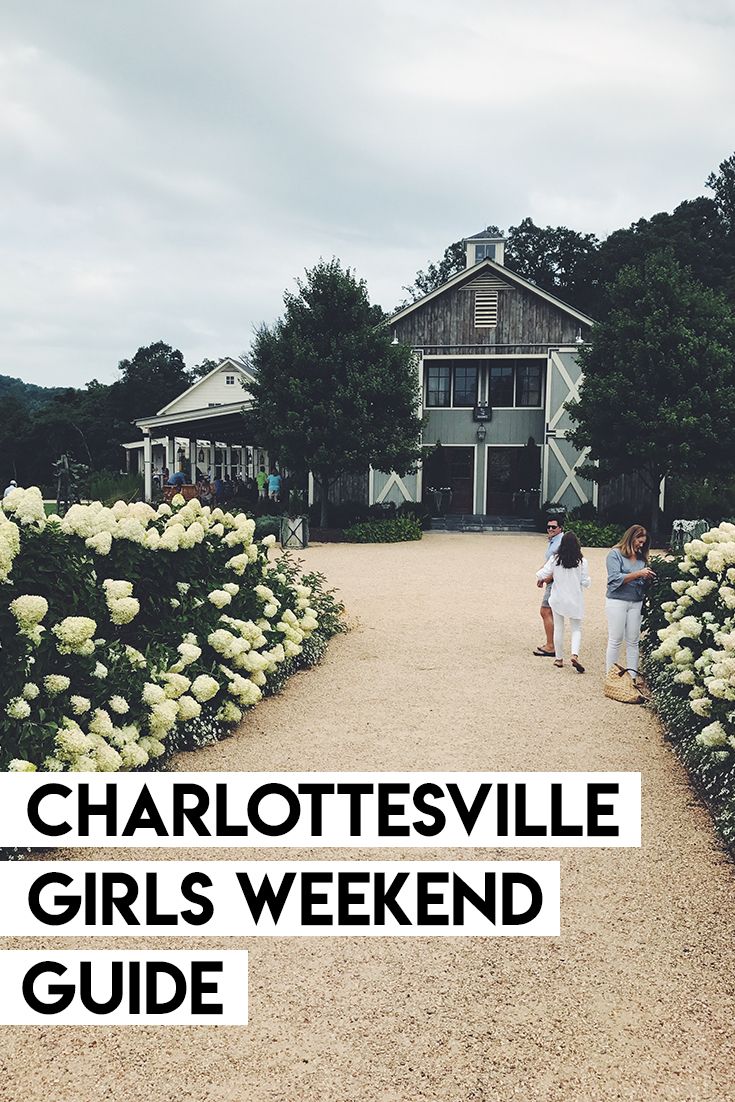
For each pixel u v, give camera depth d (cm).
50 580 563
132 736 570
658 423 2202
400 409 2462
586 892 456
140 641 693
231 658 741
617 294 2431
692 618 727
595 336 2441
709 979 379
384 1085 315
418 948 407
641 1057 329
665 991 370
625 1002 363
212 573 803
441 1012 357
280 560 1065
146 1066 327
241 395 4444
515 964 392
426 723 741
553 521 987
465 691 848
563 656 982
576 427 2652
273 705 800
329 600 1145
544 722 746
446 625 1188
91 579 611
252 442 3234
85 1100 309
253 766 633
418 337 2866
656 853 501
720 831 515
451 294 2839
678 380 2214
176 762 637
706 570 827
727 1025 347
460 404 2936
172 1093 312
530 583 1571
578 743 689
